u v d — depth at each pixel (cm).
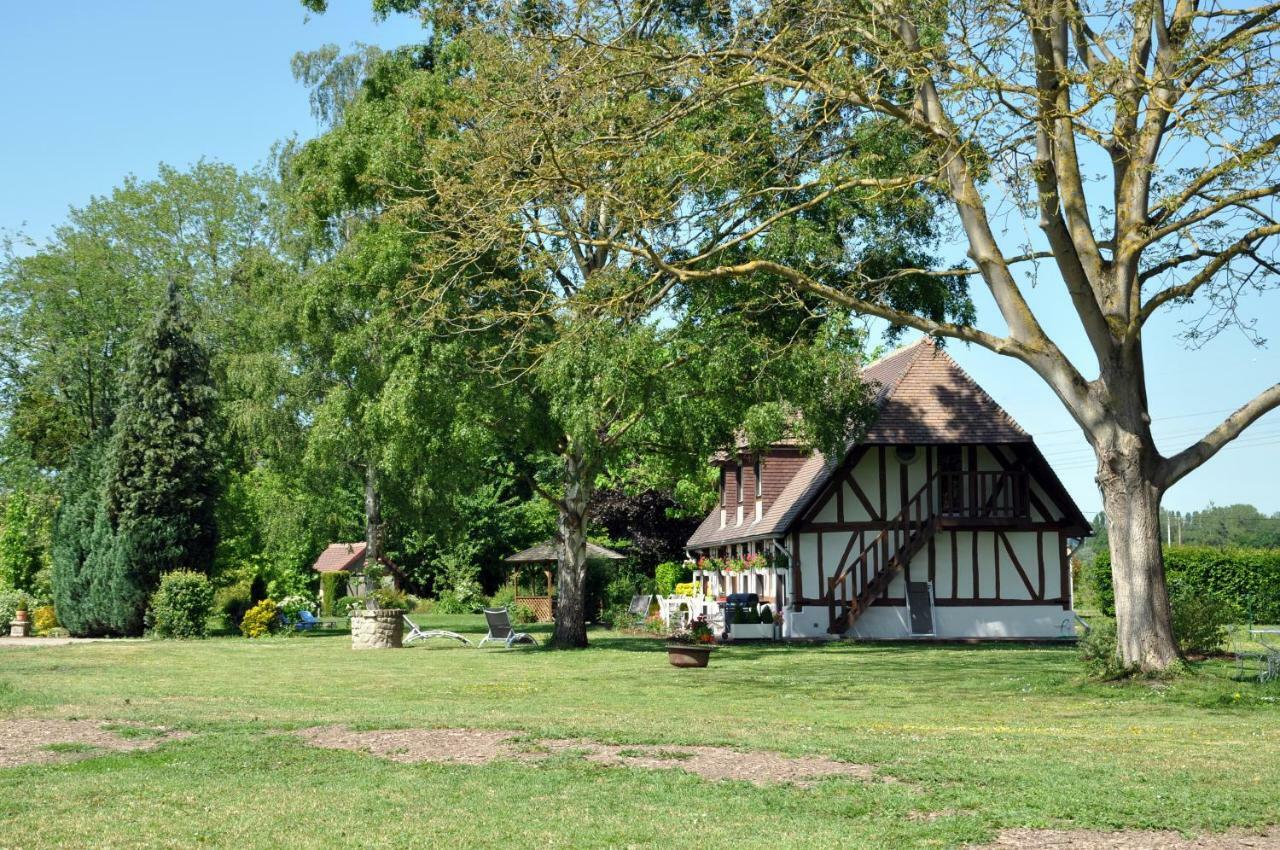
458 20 2039
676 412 2400
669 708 1503
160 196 5009
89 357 4725
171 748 1087
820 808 820
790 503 3388
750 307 2334
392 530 5728
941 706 1545
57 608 3622
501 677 2036
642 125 1750
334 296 2762
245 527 4128
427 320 2209
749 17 1691
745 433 2639
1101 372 1745
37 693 1647
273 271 3800
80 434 4669
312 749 1074
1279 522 12812
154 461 3556
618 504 4925
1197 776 922
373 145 2528
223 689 1800
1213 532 12681
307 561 5541
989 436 3161
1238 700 1559
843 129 1914
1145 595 1725
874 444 3139
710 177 1841
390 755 1046
